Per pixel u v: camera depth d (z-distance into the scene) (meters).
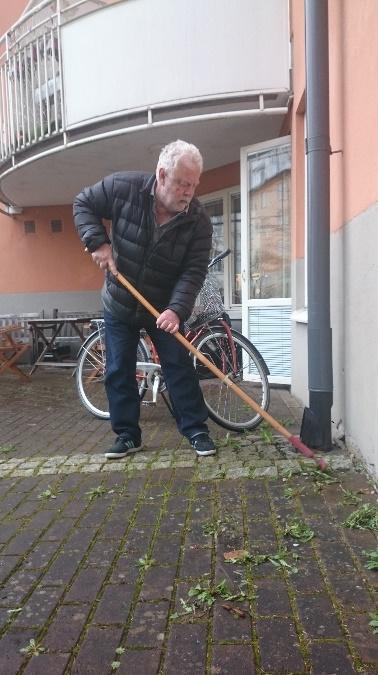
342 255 3.58
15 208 10.26
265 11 5.30
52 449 4.02
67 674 1.66
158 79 5.63
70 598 2.04
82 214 3.30
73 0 6.50
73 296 10.29
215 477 3.13
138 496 2.95
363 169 3.05
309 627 1.82
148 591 2.07
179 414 3.63
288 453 3.46
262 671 1.64
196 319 4.17
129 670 1.67
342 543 2.34
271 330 6.07
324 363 3.49
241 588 2.05
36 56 6.95
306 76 3.49
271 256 6.04
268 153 5.91
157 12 5.55
